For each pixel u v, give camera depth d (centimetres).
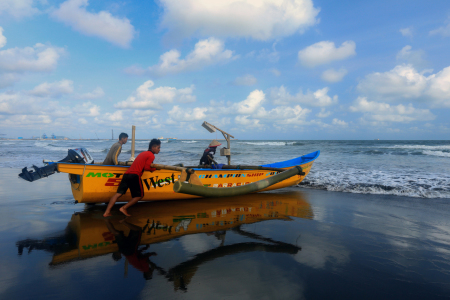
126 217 439
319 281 230
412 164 1316
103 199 483
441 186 725
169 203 559
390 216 463
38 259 269
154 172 510
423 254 297
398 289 221
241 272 244
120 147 514
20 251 291
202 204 552
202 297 201
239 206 535
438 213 485
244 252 293
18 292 205
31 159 1612
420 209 516
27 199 581
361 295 210
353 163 1380
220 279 230
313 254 291
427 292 217
